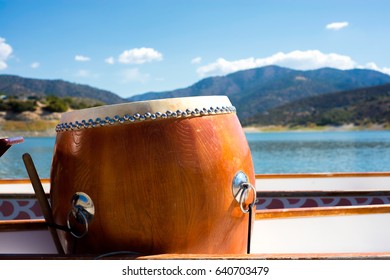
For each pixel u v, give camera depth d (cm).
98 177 144
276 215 206
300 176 388
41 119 5356
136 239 143
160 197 140
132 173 141
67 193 151
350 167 1370
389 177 392
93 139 146
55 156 158
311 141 3469
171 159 141
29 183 367
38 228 192
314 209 209
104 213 144
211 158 146
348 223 211
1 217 328
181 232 143
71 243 156
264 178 386
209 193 144
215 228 147
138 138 142
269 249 205
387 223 213
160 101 145
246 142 165
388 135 5141
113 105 145
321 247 208
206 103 152
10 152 1975
